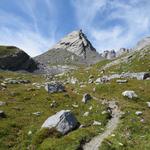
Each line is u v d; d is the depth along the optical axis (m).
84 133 30.55
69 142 28.16
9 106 42.53
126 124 34.91
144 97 56.28
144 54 138.12
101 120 37.12
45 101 47.12
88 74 136.25
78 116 39.47
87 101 48.12
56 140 28.61
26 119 36.66
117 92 61.59
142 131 33.09
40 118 37.47
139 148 28.42
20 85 73.31
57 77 167.50
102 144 27.98
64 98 49.81
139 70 116.19
